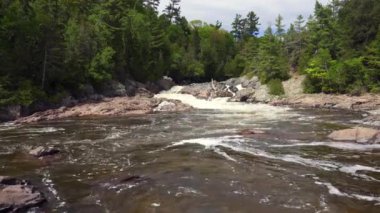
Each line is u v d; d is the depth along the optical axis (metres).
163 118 42.69
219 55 118.94
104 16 72.44
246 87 78.19
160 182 18.20
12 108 42.12
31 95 45.06
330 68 65.25
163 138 29.94
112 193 16.72
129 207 15.15
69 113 44.34
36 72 49.72
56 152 24.23
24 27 48.47
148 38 79.06
